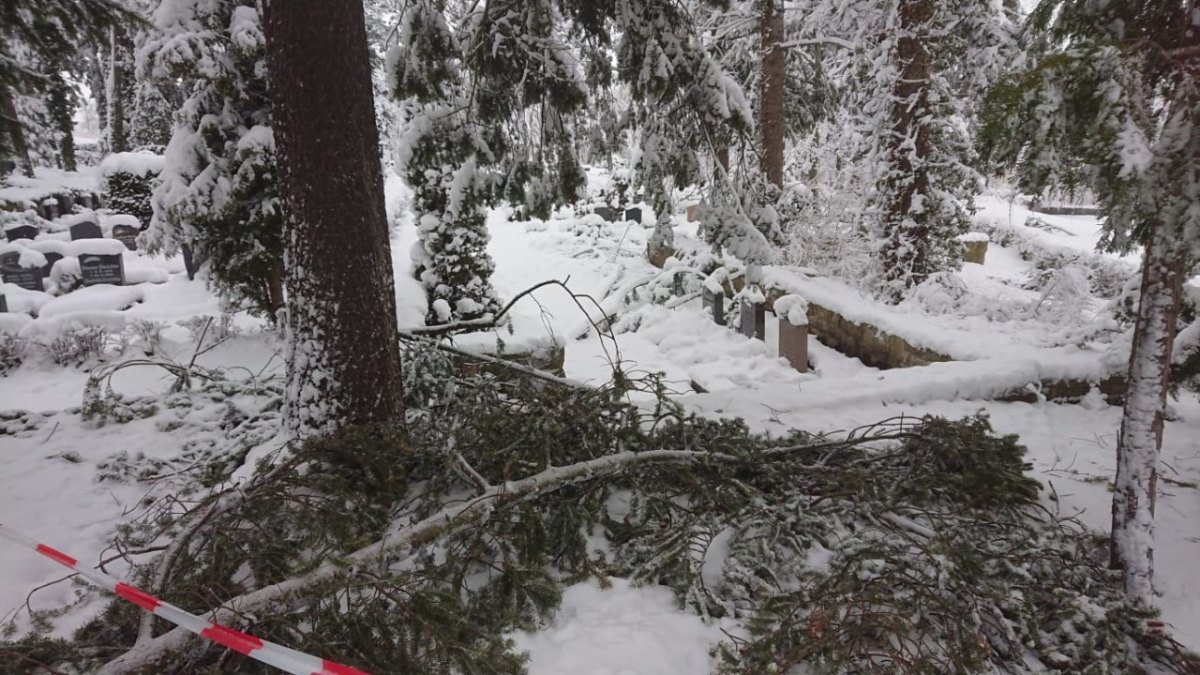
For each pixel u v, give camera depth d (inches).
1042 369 240.1
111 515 155.1
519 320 351.9
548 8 227.3
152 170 665.0
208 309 419.2
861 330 349.1
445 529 116.9
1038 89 95.8
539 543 122.2
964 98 472.4
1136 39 97.0
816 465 153.0
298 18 136.9
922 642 98.7
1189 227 91.7
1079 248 565.6
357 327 153.1
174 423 202.2
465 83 270.2
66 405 255.0
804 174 565.3
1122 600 109.3
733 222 293.4
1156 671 98.8
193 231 289.9
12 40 181.9
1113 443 199.6
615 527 139.3
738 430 167.6
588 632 111.3
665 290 498.3
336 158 144.4
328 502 122.3
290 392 161.6
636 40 241.4
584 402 168.1
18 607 119.3
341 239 148.2
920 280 377.7
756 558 123.9
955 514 133.3
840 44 432.8
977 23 425.4
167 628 99.0
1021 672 97.6
